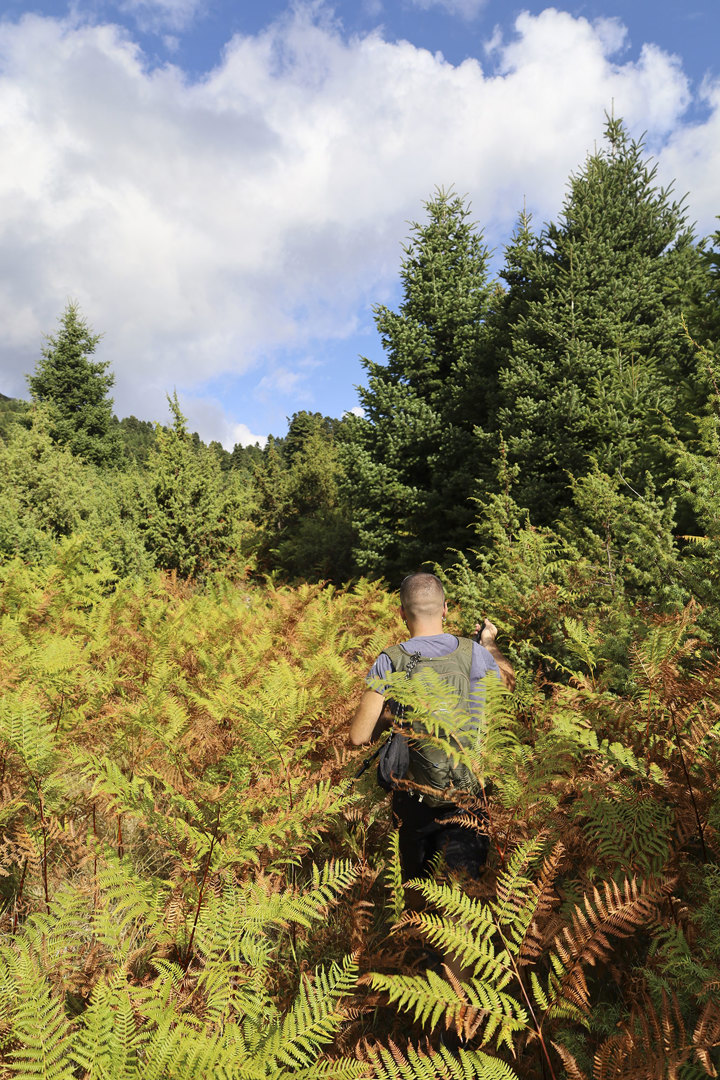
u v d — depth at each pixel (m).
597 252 10.92
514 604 4.30
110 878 1.80
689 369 7.91
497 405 12.50
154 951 1.95
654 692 2.14
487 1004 1.31
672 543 4.04
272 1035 1.30
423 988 1.31
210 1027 1.42
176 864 2.26
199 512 16.53
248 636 5.75
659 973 1.62
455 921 1.60
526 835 1.96
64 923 1.82
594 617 3.78
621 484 6.04
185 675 4.36
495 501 7.48
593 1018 1.42
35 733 2.27
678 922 1.71
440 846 2.19
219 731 3.29
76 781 2.86
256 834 1.97
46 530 12.95
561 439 10.04
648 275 11.18
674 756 2.07
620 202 11.44
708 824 1.87
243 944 1.71
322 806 2.19
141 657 4.74
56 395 33.34
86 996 1.79
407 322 16.08
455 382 15.05
